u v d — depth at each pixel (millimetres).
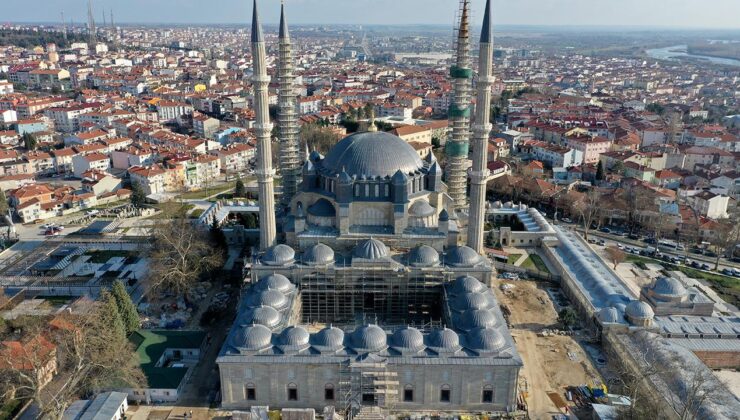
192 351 115250
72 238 185375
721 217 198875
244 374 100188
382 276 124438
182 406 102625
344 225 133250
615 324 120188
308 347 101500
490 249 170375
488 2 133125
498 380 99812
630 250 179500
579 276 147125
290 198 169375
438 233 134750
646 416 92875
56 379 106438
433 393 100938
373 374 96938
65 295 146000
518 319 133250
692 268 166750
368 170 136750
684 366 103938
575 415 100250
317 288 125438
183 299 141125
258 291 118188
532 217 189625
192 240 145500
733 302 144625
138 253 170375
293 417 96250
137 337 116938
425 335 104875
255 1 130250
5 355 99812
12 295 145500
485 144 138750
